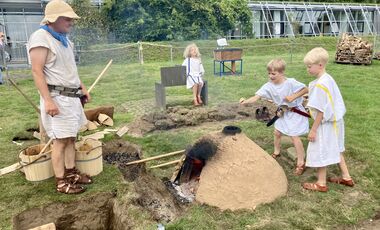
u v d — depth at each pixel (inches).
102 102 326.3
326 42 918.4
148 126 231.0
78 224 139.4
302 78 430.3
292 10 1005.2
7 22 719.1
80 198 142.2
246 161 137.0
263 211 130.7
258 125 233.5
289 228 121.4
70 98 140.4
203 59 664.4
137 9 759.1
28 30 737.6
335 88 139.6
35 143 213.2
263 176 137.0
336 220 126.5
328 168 167.5
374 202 138.3
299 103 164.1
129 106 308.8
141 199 142.5
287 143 197.9
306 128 162.2
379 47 750.5
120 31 759.7
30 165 153.7
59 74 136.7
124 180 156.3
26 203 138.6
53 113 134.6
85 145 167.5
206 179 139.1
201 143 150.3
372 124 236.8
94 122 242.8
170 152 192.2
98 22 708.7
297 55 763.4
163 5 777.6
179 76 299.3
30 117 275.7
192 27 789.2
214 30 831.7
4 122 260.2
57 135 139.5
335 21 1043.3
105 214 143.0
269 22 982.4
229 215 128.6
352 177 158.1
